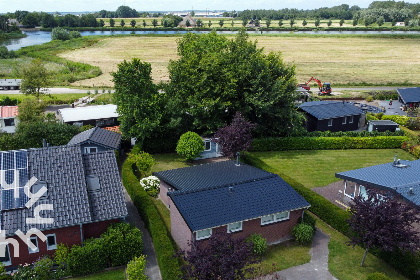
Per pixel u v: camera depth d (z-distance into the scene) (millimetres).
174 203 24172
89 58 117625
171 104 42500
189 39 57969
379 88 80812
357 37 165125
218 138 37656
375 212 20594
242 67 42688
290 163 41125
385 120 52000
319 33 184125
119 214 23844
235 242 17875
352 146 46156
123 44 148125
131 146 45375
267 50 131250
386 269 22781
